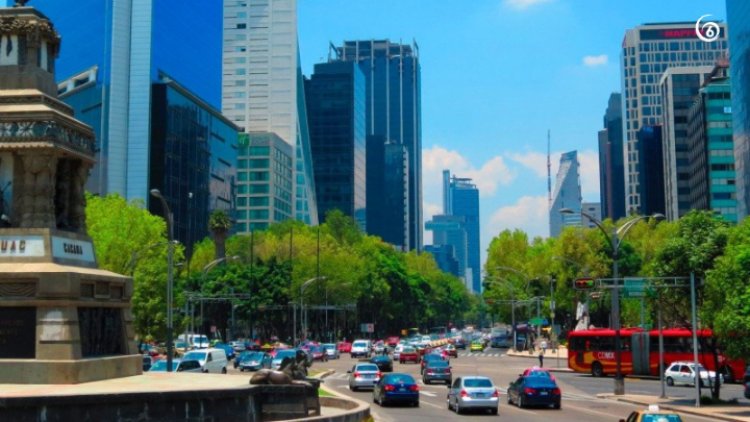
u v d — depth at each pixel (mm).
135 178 140250
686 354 62094
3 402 16219
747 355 34812
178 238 145625
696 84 195375
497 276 118875
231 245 126125
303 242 123375
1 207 23906
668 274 41906
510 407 39031
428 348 102375
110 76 141500
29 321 22344
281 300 108188
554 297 101312
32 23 25109
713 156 160750
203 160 159500
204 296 92250
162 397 18531
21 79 24969
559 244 100875
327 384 53500
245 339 118688
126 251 67688
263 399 21234
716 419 34875
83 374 22328
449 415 34625
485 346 138125
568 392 50375
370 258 146125
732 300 34844
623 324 95438
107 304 24688
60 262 23781
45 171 24016
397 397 38344
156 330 68875
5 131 23906
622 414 35438
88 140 26281
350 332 151500
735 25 136625
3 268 22859
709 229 41688
